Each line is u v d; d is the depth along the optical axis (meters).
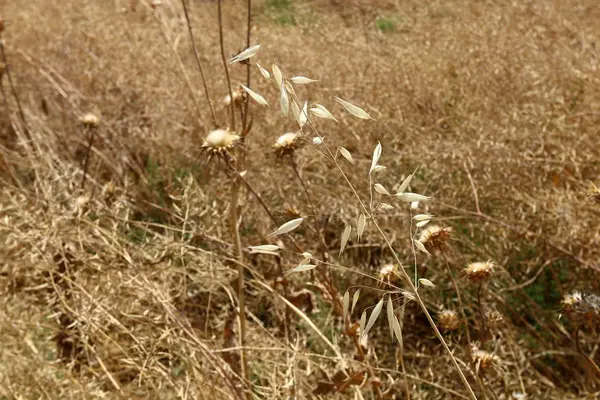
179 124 1.48
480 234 1.13
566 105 1.35
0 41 1.42
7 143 1.64
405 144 1.30
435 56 1.56
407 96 1.44
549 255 1.09
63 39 1.86
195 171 1.41
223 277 0.98
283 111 0.55
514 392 0.90
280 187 1.21
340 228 1.19
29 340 0.94
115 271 0.95
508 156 1.16
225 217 1.08
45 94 1.70
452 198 1.16
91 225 1.00
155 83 1.68
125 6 2.20
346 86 1.47
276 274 1.02
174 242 0.99
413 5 2.01
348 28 1.97
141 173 1.39
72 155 1.53
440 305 1.02
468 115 1.32
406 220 1.11
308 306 0.97
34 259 0.99
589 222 1.08
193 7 2.29
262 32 1.94
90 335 0.90
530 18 1.69
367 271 1.10
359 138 1.31
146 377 0.87
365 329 0.56
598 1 1.79
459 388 0.92
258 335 0.98
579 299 0.81
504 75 1.42
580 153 1.21
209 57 1.74
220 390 0.81
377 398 0.90
